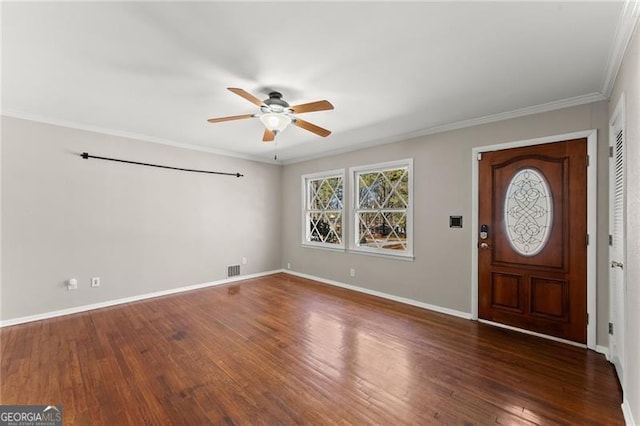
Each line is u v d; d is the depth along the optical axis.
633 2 1.42
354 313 3.54
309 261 5.41
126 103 2.88
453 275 3.49
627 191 1.85
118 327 3.10
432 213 3.68
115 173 3.88
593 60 2.01
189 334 2.92
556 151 2.78
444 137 3.58
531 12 1.53
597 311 2.55
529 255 2.94
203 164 4.79
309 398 1.92
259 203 5.59
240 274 5.29
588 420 1.72
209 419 1.73
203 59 2.05
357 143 4.43
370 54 1.97
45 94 2.67
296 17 1.59
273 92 2.55
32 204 3.29
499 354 2.51
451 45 1.85
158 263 4.28
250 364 2.35
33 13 1.55
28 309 3.25
